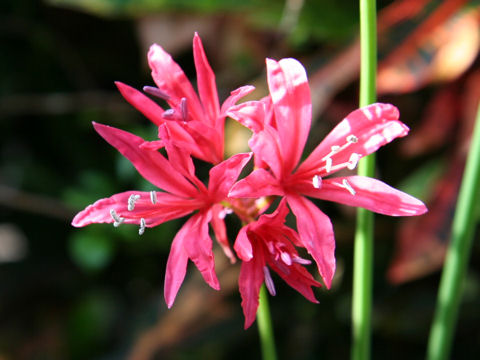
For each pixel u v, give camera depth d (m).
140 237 0.42
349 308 0.40
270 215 0.20
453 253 0.26
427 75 0.33
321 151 0.22
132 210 0.21
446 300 0.27
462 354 0.41
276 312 0.40
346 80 0.34
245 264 0.21
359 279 0.24
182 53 0.42
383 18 0.34
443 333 0.27
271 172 0.22
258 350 0.42
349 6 0.38
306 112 0.21
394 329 0.40
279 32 0.40
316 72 0.35
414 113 0.38
